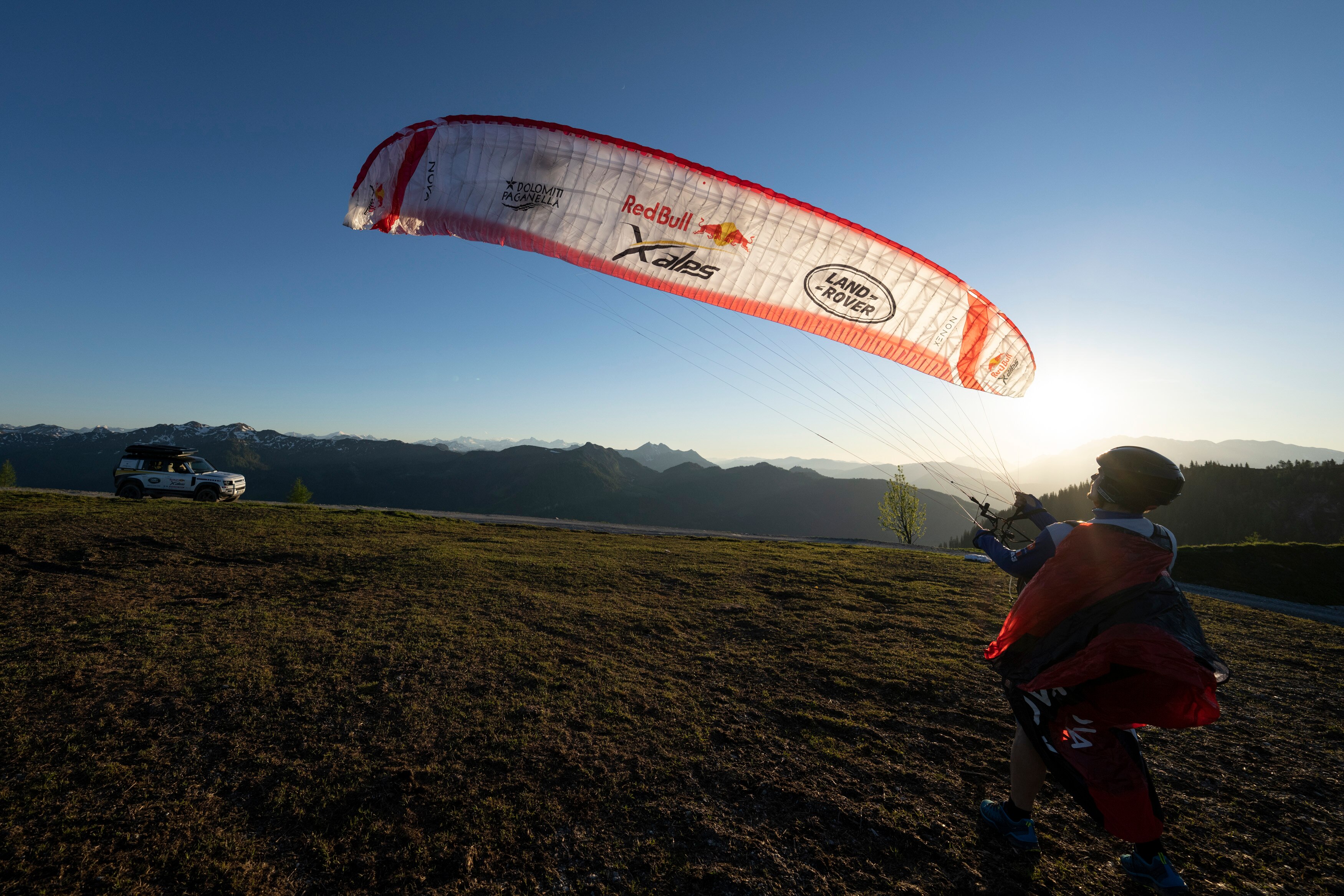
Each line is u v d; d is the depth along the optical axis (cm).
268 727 399
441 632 636
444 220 625
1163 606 242
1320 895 266
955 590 1044
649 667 562
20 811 295
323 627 641
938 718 462
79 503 1505
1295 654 723
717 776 361
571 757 377
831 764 381
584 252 606
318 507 2045
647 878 267
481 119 601
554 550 1342
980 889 265
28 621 607
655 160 571
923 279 589
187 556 984
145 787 323
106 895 243
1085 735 254
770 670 568
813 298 607
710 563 1262
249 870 263
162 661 510
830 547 1927
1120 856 290
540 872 270
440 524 1812
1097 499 277
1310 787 370
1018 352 617
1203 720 235
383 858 275
